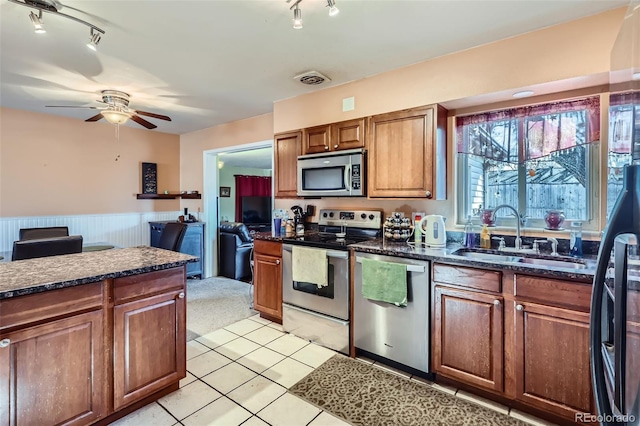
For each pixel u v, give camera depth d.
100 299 1.70
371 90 2.86
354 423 1.81
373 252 2.41
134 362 1.84
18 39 2.19
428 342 2.18
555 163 2.38
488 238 2.45
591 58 1.95
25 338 1.46
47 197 4.18
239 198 9.95
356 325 2.53
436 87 2.51
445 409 1.92
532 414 1.87
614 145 1.03
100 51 2.38
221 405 1.95
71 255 2.21
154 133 5.21
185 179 5.45
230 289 4.40
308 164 3.16
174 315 2.03
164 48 2.34
